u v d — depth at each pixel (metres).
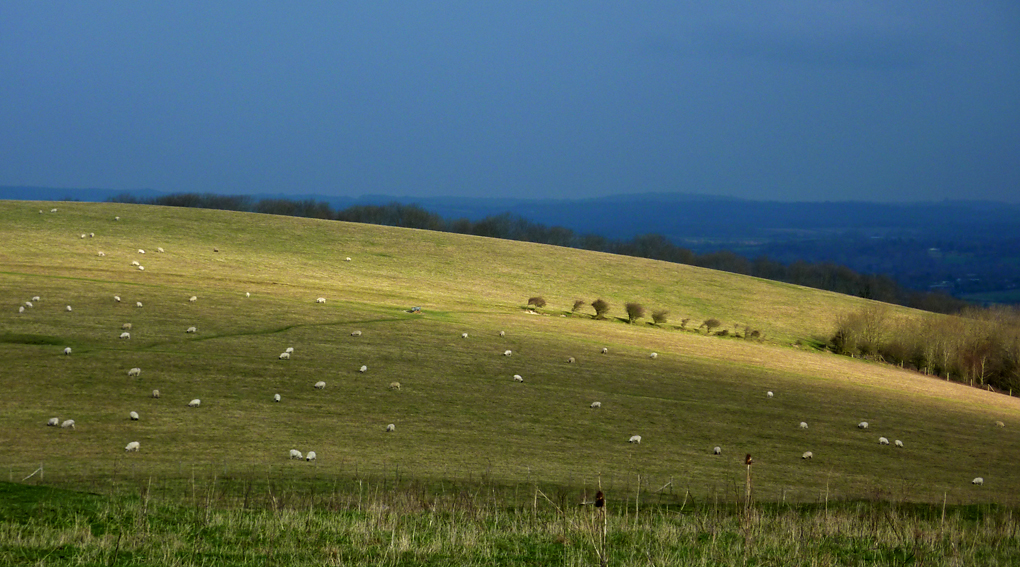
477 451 38.19
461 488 29.77
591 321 90.62
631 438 42.78
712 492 32.22
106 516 17.97
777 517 22.55
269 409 43.50
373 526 17.88
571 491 30.34
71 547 14.98
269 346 58.34
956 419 59.03
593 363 64.31
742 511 23.53
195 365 51.28
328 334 64.38
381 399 47.69
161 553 14.85
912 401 65.12
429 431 41.69
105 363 49.69
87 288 72.19
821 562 16.52
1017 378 94.25
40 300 65.19
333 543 16.28
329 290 88.94
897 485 38.00
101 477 28.45
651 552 16.75
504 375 56.94
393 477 31.30
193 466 31.31
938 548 18.38
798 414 54.12
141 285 76.94
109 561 14.12
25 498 19.00
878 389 69.44
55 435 35.62
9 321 57.69
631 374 61.66
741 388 61.03
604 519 13.88
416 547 16.03
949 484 39.47
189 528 17.14
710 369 67.69
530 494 29.17
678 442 43.72
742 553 16.86
